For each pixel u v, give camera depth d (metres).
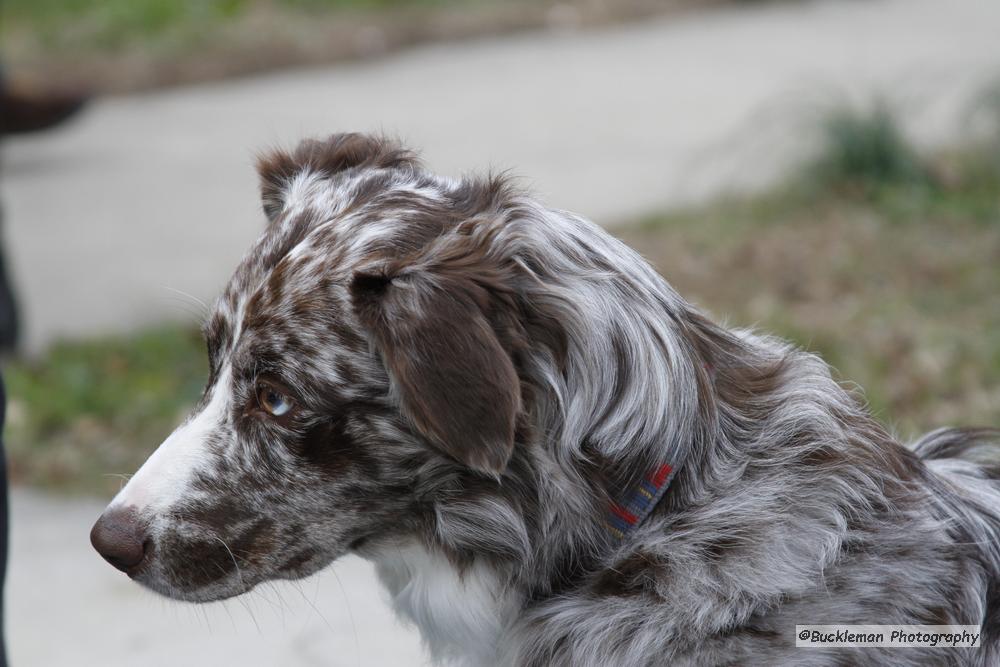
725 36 20.22
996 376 8.49
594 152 14.48
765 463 4.10
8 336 9.85
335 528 4.08
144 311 10.89
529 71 18.39
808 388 4.25
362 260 3.96
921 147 13.55
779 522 4.02
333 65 18.95
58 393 9.33
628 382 3.98
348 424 3.97
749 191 13.05
